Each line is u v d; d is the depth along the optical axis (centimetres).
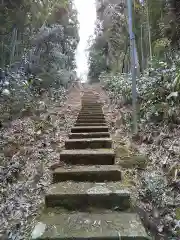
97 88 1129
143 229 140
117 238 132
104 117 444
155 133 289
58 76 871
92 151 251
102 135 314
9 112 408
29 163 252
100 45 1428
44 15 834
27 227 157
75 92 984
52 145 304
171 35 502
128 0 320
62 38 1009
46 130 363
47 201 171
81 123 395
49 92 686
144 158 236
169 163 216
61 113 491
